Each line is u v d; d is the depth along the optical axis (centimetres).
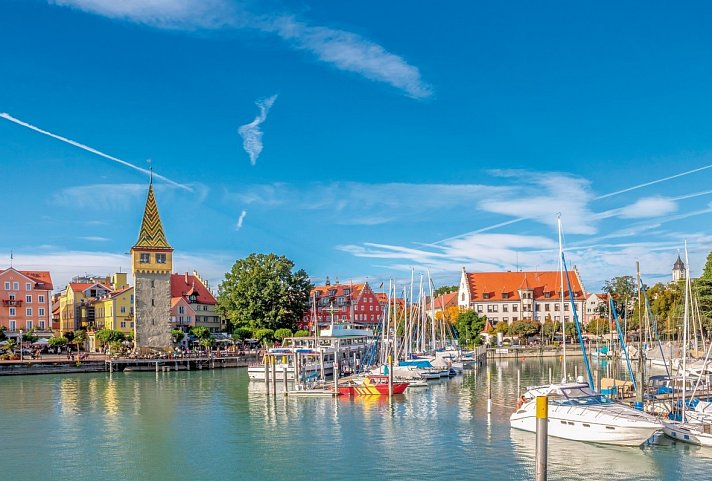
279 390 9738
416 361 11300
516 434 6222
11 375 12356
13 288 16675
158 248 15138
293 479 5000
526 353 16638
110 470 5325
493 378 11181
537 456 3219
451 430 6431
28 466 5450
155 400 8838
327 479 4972
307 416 7344
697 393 7162
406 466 5225
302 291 17362
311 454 5669
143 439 6356
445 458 5416
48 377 12075
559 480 4753
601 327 18062
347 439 6162
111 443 6209
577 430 5712
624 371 11838
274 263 16912
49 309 17075
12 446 6116
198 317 18562
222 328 18725
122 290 17275
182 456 5703
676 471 4912
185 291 18800
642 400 6425
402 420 6981
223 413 7681
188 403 8519
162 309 15125
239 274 16725
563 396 6191
